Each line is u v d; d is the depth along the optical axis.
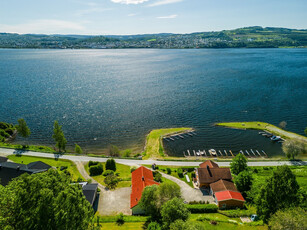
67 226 31.84
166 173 82.44
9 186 34.91
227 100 164.88
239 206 62.84
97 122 130.75
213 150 101.12
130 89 194.62
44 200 32.12
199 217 55.44
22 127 103.38
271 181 51.81
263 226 51.34
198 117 137.88
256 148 105.50
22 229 29.48
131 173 79.88
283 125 124.44
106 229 51.97
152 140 110.62
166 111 146.38
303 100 161.12
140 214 59.19
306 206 48.16
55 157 92.69
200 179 72.56
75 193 36.69
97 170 81.25
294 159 94.00
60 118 135.12
